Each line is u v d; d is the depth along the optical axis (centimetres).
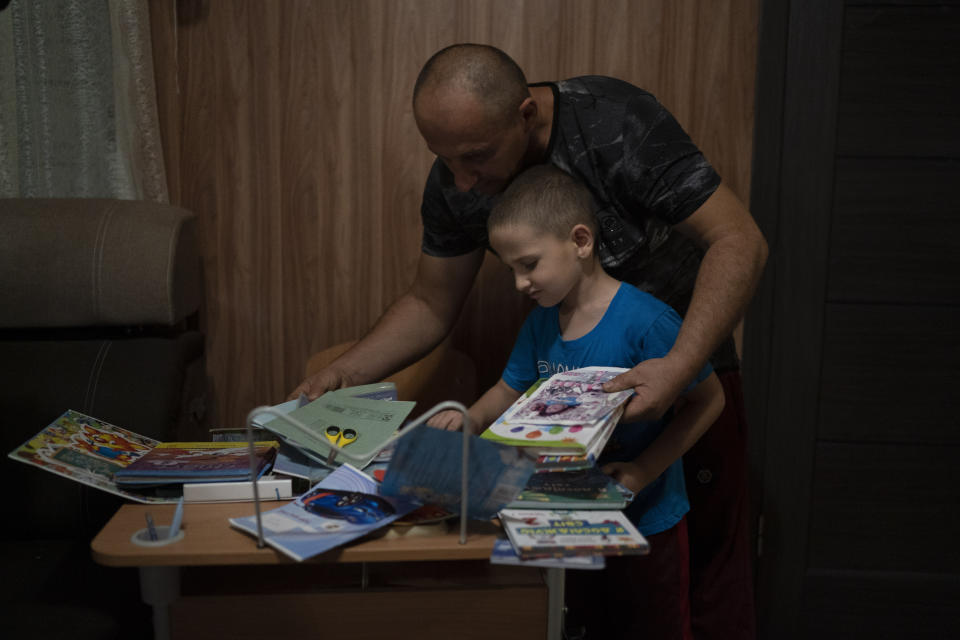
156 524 99
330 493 102
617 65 179
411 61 180
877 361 184
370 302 189
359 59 180
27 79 167
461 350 191
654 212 132
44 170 171
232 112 183
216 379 192
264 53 181
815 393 185
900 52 175
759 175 180
